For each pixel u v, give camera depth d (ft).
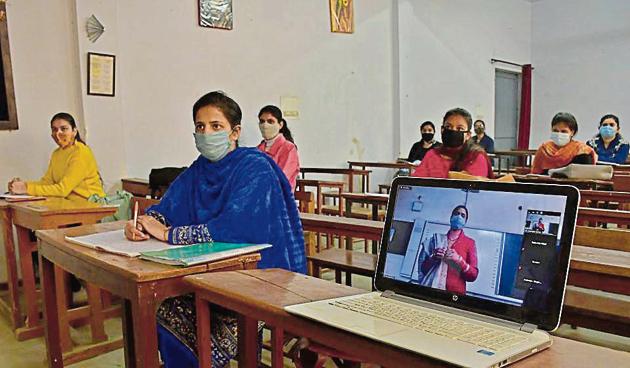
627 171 14.52
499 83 30.27
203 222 5.80
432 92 24.36
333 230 8.23
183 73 15.64
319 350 4.41
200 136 5.77
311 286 3.58
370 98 21.39
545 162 13.79
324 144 19.77
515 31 29.96
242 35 16.98
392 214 3.43
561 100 30.58
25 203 9.48
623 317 5.59
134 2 14.48
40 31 12.94
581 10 29.45
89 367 8.01
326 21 19.45
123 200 10.46
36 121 12.99
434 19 24.22
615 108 28.76
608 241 6.09
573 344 2.53
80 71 13.37
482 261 2.90
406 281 3.22
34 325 9.23
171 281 4.23
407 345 2.43
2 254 12.31
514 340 2.48
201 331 3.88
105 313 8.93
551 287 2.61
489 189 3.00
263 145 12.75
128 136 14.58
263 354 7.74
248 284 3.64
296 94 18.67
